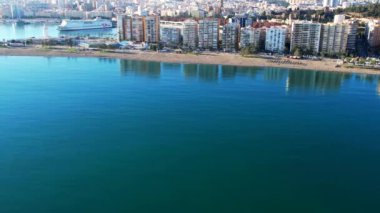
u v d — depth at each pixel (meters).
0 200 78.75
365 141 113.38
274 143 110.00
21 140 108.75
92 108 138.50
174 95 157.75
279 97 159.38
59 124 121.88
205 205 78.06
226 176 90.06
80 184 85.31
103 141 108.88
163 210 76.06
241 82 183.62
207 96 157.62
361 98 161.25
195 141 110.06
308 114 138.12
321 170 94.06
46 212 74.94
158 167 93.88
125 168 93.00
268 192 83.38
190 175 90.12
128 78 186.12
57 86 167.75
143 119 127.88
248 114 135.75
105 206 77.12
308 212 76.38
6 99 147.50
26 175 88.94
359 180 89.50
